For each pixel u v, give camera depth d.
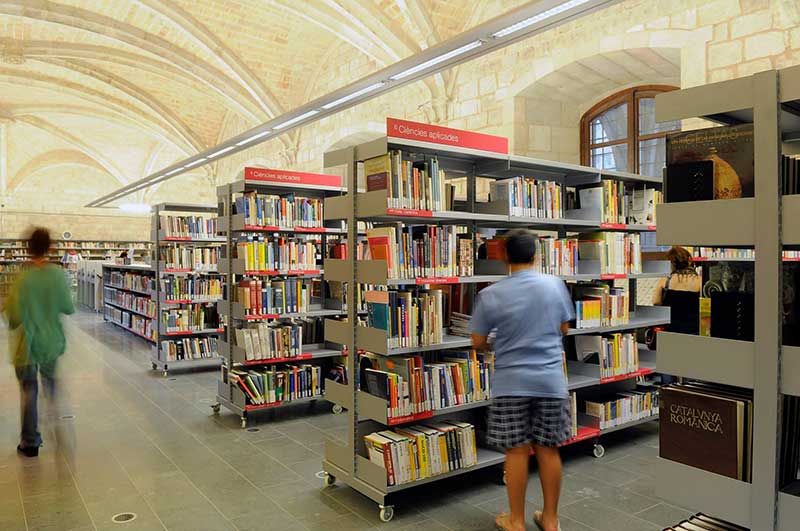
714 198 2.04
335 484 3.90
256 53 11.84
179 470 4.15
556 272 4.31
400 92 10.27
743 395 2.05
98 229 23.31
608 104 8.12
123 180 22.27
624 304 4.76
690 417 2.09
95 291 15.28
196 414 5.70
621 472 4.10
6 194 21.64
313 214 6.04
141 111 16.28
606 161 8.22
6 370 7.53
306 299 5.86
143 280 9.74
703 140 2.07
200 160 9.94
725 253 4.97
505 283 3.00
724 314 2.03
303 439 4.91
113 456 4.44
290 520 3.34
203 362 8.34
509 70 8.12
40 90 16.36
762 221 1.90
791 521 1.85
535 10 3.99
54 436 4.79
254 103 12.96
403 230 3.80
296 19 10.98
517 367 2.92
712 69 5.82
